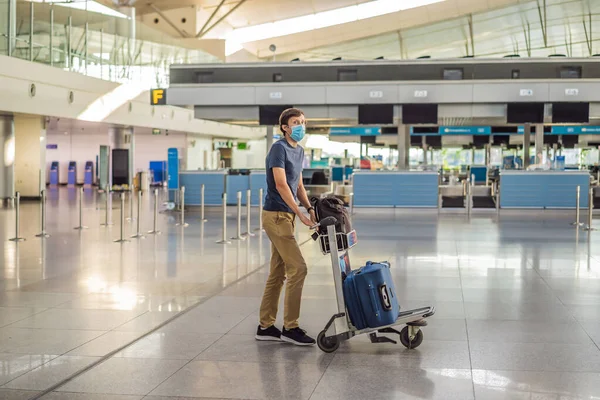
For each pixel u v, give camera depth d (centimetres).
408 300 750
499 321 648
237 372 496
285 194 557
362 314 546
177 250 1202
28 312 696
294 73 2006
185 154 4338
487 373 488
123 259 1088
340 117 2031
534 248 1207
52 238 1395
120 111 3064
